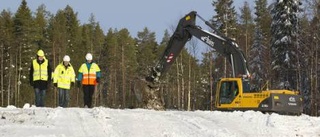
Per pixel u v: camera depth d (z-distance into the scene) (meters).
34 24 61.12
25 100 57.00
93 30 83.25
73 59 68.06
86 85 20.06
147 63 78.69
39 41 65.69
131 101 70.19
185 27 23.33
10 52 57.44
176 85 70.69
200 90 72.44
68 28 73.50
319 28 41.59
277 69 43.97
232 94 21.11
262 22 58.19
